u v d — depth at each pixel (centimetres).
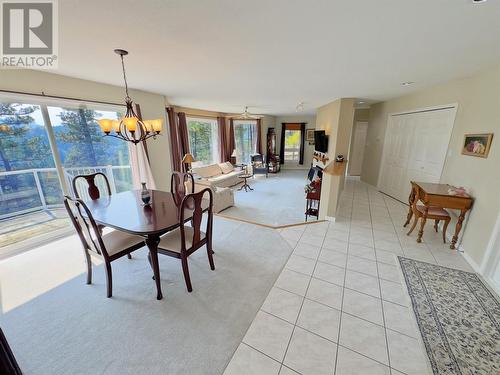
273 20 150
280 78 310
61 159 312
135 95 385
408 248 276
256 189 686
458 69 267
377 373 134
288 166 1011
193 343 152
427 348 149
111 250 194
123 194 268
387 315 175
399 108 475
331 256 257
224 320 171
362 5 132
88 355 144
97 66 249
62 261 251
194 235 205
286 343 152
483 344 152
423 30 165
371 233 316
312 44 191
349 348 149
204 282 213
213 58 225
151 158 429
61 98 286
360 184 630
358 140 742
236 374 133
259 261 247
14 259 254
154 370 135
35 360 141
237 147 888
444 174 353
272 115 950
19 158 287
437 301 190
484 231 233
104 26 156
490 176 237
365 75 296
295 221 454
